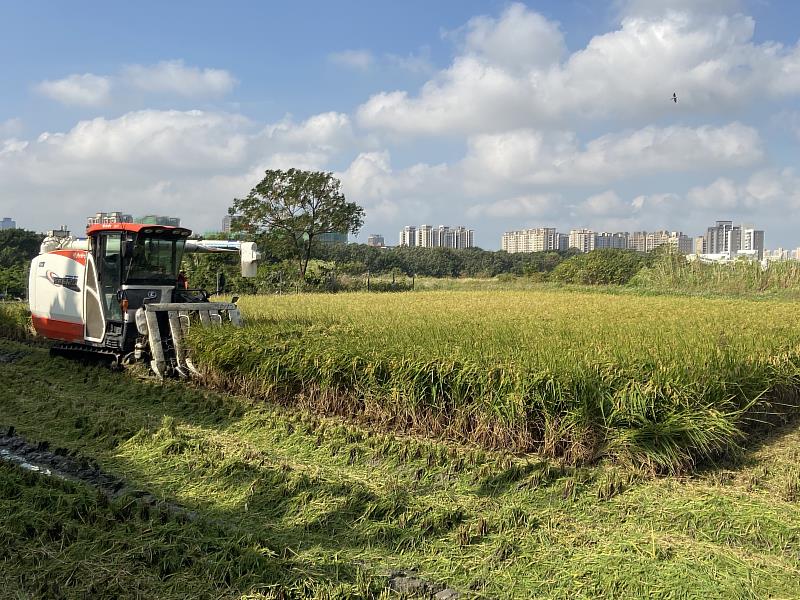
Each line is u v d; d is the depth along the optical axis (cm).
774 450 734
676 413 677
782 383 847
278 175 3825
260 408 947
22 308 1709
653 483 647
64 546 518
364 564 512
